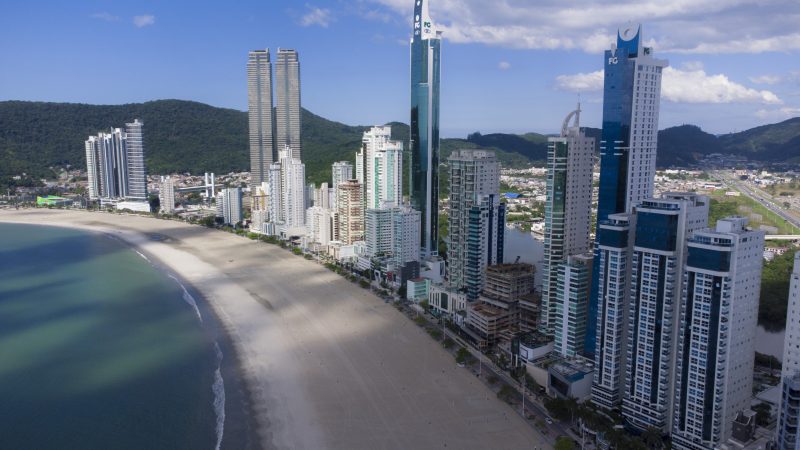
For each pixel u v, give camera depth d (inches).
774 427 5940.0
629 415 6560.0
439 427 6476.4
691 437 5880.9
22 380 7726.4
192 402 7135.8
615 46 7327.8
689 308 5738.2
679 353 6072.8
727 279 5462.6
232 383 7672.2
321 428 6461.6
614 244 6584.6
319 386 7539.4
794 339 5511.8
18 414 6791.3
